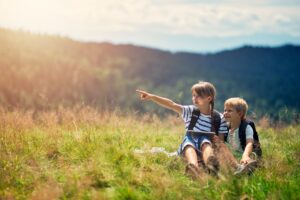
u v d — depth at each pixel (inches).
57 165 278.5
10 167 262.7
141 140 354.3
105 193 239.6
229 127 295.9
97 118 404.8
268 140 393.4
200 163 273.4
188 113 295.7
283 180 249.9
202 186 242.4
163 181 240.1
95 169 256.8
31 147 303.4
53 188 232.5
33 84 5123.0
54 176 257.8
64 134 349.7
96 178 252.1
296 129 440.8
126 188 234.4
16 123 370.0
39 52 6314.0
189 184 251.1
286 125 458.9
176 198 229.8
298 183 252.2
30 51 6190.9
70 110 410.0
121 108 442.6
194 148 282.8
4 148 297.0
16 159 273.1
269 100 6530.5
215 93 296.7
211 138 288.7
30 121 384.8
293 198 228.5
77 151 294.0
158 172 256.7
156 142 356.8
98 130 369.1
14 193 235.9
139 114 453.7
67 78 6200.8
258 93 7224.4
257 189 237.1
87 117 397.4
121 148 307.9
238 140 290.5
